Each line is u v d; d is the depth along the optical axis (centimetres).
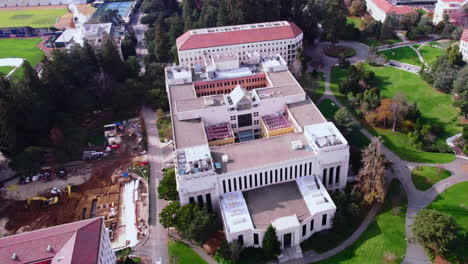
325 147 13562
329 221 13138
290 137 15012
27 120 17812
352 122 17612
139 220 14388
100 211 14962
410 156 16588
